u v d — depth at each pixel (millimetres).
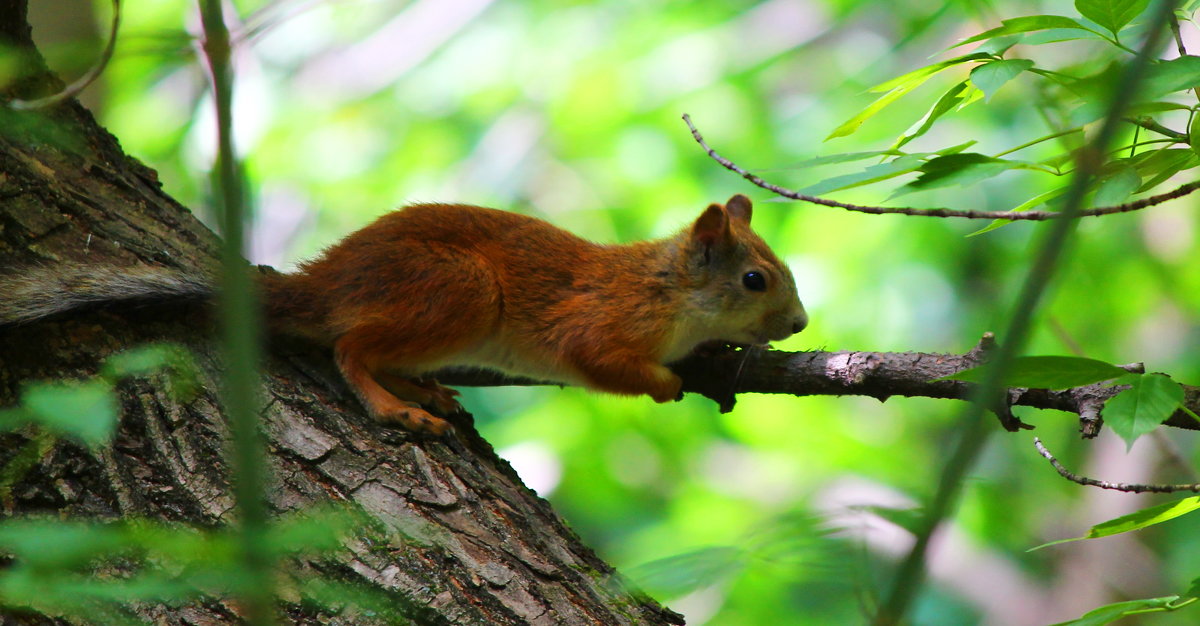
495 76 25578
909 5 24234
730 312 11391
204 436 7465
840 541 3996
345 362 9211
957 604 20656
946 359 8938
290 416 8000
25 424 7043
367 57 26156
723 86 24484
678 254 11391
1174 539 21109
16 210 8250
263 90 25297
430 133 25062
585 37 25562
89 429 4469
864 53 25344
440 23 26297
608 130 24391
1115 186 5930
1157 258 20953
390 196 24188
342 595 5625
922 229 21359
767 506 21344
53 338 7785
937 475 3984
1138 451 21531
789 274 11766
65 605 6141
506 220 11164
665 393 11031
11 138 8453
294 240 23781
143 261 8602
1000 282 21000
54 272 8102
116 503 6949
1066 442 21969
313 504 7348
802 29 24922
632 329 11062
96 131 9367
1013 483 21516
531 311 10883
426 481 7871
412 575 7090
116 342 7934
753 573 4637
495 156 24531
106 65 5469
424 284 9781
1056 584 20891
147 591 3893
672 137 23906
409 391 9633
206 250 9125
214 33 3232
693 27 25219
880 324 20969
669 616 7844
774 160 23266
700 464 22938
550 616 7266
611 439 22500
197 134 21422
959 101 7199
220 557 3982
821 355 9664
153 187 9609
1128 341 21234
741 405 22859
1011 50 8070
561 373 11188
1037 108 6270
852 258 21422
